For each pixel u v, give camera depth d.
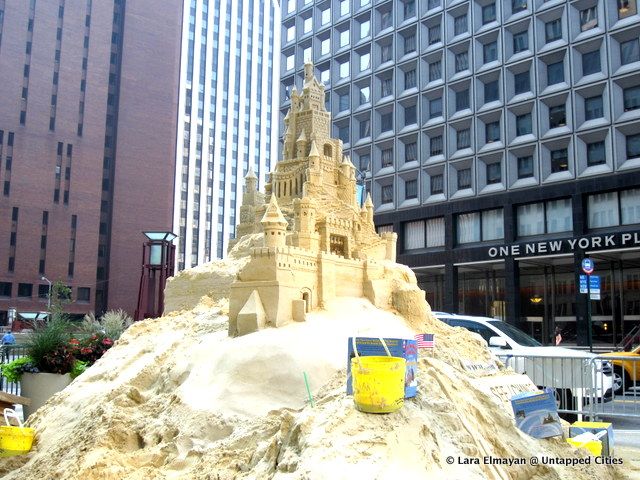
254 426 6.18
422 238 37.50
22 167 59.41
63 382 12.02
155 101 69.31
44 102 61.78
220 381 7.12
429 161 36.88
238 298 8.46
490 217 34.75
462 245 35.62
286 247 8.55
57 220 60.75
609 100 29.97
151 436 6.89
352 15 42.09
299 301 8.34
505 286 34.25
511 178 33.28
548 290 33.84
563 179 31.19
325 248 10.12
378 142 39.41
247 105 103.31
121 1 70.25
